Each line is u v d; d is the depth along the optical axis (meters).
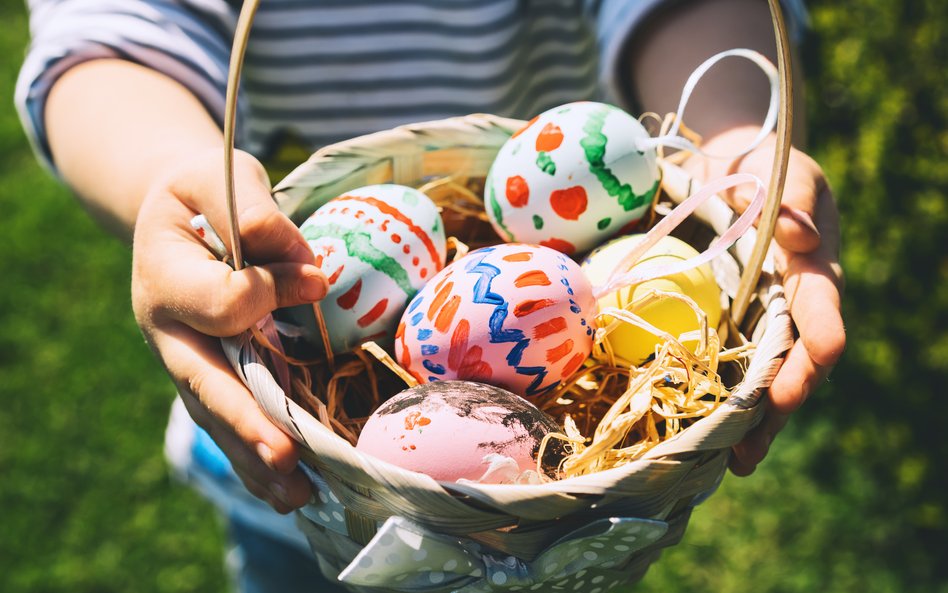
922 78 0.69
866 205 0.69
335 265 0.36
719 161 0.39
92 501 0.64
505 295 0.35
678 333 0.36
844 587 0.59
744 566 0.60
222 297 0.32
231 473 0.45
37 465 0.66
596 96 0.49
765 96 0.42
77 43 0.41
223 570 0.62
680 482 0.31
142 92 0.40
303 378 0.37
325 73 0.45
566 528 0.30
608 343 0.36
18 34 0.99
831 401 0.66
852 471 0.63
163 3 0.42
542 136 0.38
